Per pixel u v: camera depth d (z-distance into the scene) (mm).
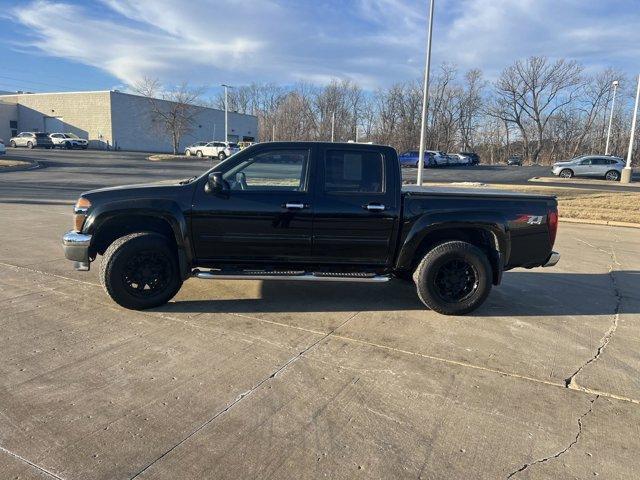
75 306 5172
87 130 61406
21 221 10609
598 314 5484
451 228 5223
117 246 4934
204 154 48719
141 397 3379
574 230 12273
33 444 2830
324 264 5234
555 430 3145
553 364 4117
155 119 58938
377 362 4043
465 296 5242
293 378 3717
